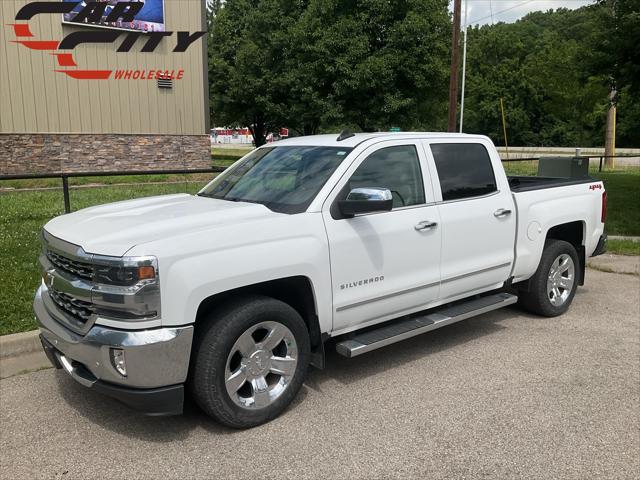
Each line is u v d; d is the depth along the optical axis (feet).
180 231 12.01
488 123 230.48
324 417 13.30
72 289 11.92
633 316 20.99
